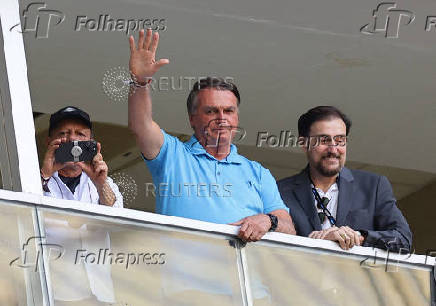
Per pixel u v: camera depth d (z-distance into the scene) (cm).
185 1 3172
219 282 2472
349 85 3500
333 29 3381
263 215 2569
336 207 2845
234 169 2727
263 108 3391
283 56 3372
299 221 2811
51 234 2344
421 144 3641
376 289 2672
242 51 3331
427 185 3641
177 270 2438
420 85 3566
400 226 2820
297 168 3300
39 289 2308
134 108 2706
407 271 2731
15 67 2694
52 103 3117
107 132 3158
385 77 3500
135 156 3148
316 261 2608
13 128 2645
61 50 3111
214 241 2494
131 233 2414
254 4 3250
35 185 2592
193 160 2705
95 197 2622
